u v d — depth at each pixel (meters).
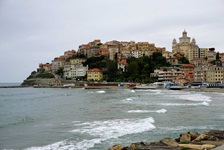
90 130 36.84
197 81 193.38
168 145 23.98
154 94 118.44
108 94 124.06
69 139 31.89
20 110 65.12
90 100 90.19
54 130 37.25
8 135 34.62
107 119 46.44
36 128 39.00
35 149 27.81
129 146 26.45
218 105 67.62
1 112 61.75
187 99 86.75
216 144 23.73
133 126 39.25
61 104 77.81
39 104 80.19
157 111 56.16
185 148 22.78
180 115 50.38
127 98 94.62
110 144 29.53
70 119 47.06
